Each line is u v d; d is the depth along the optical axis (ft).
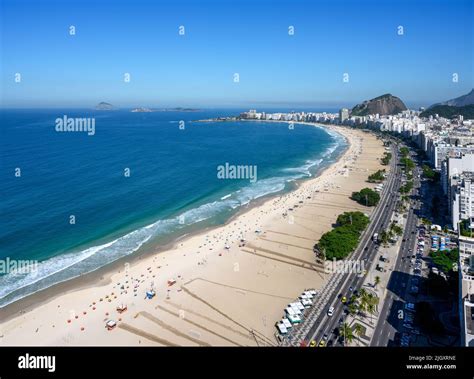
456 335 299.38
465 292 256.11
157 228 545.03
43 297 374.22
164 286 390.21
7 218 553.23
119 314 343.87
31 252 459.73
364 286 378.32
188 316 338.95
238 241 498.69
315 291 371.76
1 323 335.26
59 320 337.11
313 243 487.61
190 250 474.49
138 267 431.84
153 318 337.31
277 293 372.38
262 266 428.56
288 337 307.37
